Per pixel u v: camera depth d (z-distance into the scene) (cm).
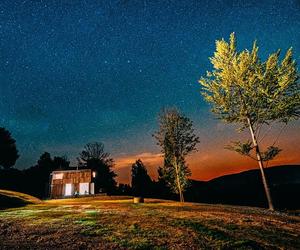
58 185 4856
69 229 1134
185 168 3350
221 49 2522
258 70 2398
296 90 2250
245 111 2422
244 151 2295
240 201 4569
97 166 6994
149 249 909
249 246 995
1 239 975
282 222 1516
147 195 5909
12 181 5772
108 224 1250
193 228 1216
